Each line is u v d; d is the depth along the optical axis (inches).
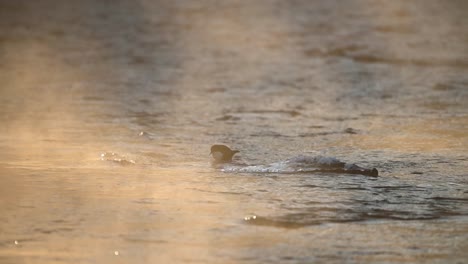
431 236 859.4
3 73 2881.4
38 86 2554.1
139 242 821.2
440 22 4852.4
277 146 1535.4
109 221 896.9
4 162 1278.3
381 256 789.9
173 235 847.1
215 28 4670.3
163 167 1269.7
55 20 5032.0
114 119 1888.5
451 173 1246.9
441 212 973.8
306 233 863.1
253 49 3786.9
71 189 1061.1
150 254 784.9
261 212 949.2
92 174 1179.3
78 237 835.4
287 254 789.9
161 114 1990.7
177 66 3181.6
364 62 3307.1
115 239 830.5
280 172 1214.9
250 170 1234.0
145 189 1072.2
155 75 2908.5
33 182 1104.8
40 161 1298.0
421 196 1064.8
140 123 1833.2
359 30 4500.5
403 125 1806.1
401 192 1088.8
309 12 5423.2
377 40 4062.5
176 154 1414.9
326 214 948.0
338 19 5034.5
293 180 1152.8
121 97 2324.1
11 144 1485.0
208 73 2974.9
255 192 1064.8
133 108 2092.8
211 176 1182.3
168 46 3902.6
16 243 813.9
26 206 958.4
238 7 5743.1
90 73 2933.1
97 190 1058.7
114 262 761.6
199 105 2181.3
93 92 2432.3
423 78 2810.0
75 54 3548.2
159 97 2341.3
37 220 896.3
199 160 1353.3
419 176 1216.2
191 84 2672.2
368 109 2098.9
